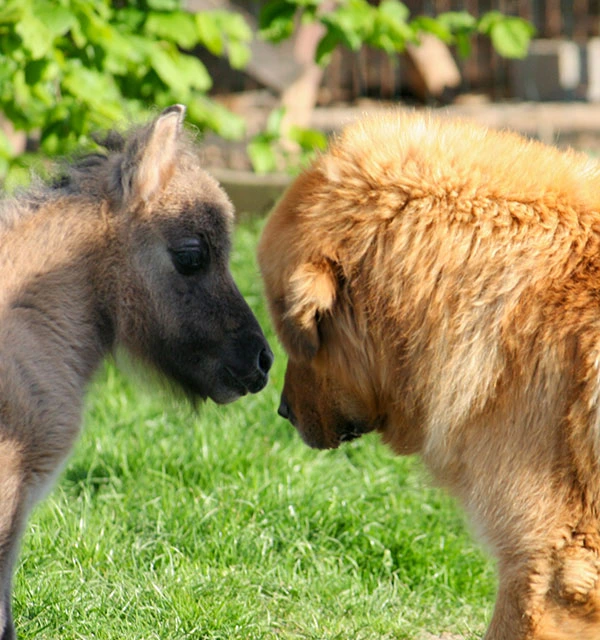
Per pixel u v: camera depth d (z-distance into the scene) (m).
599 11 21.50
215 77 20.05
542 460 5.26
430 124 5.89
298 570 7.82
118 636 6.63
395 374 5.71
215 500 8.29
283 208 5.86
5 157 11.06
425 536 8.18
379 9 13.76
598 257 5.29
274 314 5.90
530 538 5.29
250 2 18.86
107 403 9.67
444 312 5.45
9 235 6.24
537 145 5.86
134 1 12.42
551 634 5.26
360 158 5.69
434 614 7.50
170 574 7.33
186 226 6.54
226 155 17.97
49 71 10.65
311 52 17.70
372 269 5.58
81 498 8.34
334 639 6.90
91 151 6.71
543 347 5.24
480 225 5.44
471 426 5.45
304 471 8.84
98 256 6.40
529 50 20.72
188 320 6.64
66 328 6.16
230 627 6.86
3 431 5.61
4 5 10.34
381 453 9.33
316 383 6.08
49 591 6.97
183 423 9.36
